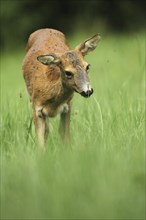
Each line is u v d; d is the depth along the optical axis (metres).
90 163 10.91
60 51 15.63
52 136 15.04
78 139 13.77
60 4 51.78
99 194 9.84
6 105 17.58
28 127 15.12
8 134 14.73
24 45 50.53
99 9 50.47
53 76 14.88
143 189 10.03
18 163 11.79
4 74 32.69
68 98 14.93
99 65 29.08
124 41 39.31
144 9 50.62
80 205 9.61
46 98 15.06
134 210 9.48
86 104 16.66
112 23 50.41
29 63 15.86
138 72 24.14
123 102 16.64
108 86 20.14
